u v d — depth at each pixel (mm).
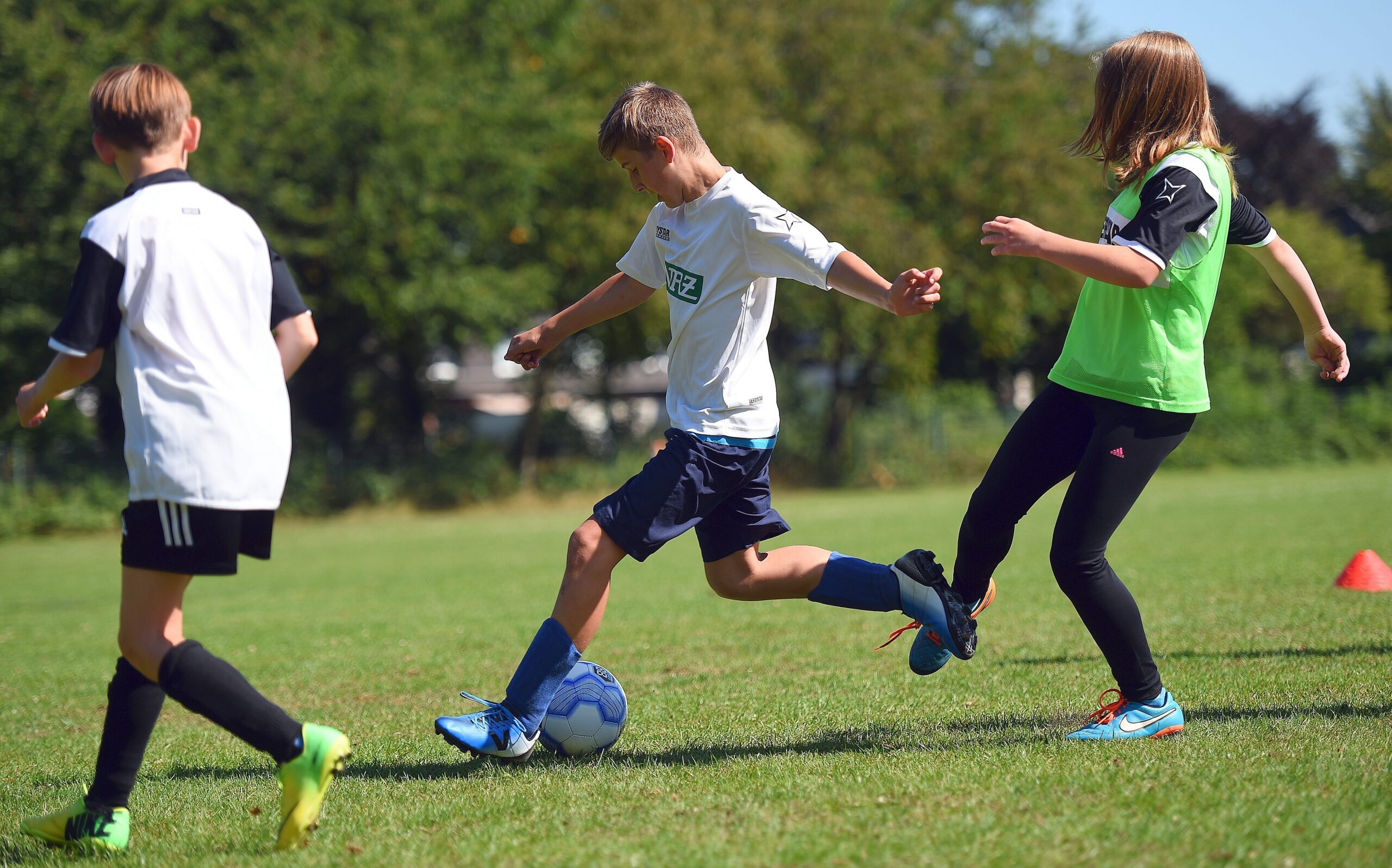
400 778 8125
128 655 6582
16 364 49938
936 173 63156
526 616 19094
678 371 8219
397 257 54438
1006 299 62625
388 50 54281
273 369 6781
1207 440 70188
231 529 6430
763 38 59469
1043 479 8266
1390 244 93688
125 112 6645
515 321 58156
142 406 6359
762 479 8383
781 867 5520
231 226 6730
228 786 8320
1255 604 15586
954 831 5875
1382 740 7406
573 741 8492
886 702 10266
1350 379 84750
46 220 49438
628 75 56094
